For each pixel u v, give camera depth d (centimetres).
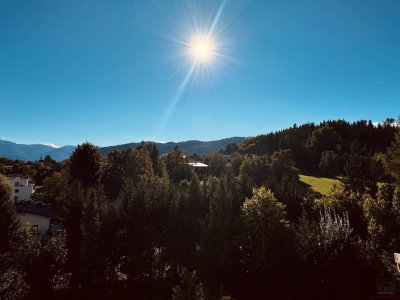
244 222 2742
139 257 2772
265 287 2433
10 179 8981
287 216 3628
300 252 2473
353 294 2353
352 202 3391
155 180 4362
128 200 3098
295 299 2389
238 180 4684
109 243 2795
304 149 13500
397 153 3538
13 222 3359
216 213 2598
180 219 3241
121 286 2744
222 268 2486
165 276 2781
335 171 10919
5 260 2344
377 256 2261
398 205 2325
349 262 2414
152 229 2934
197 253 2623
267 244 2525
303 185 8388
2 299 2153
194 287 1591
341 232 2506
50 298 2497
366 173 6209
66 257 2727
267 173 8075
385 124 15438
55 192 5912
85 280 2619
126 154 7062
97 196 3475
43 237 2827
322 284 2420
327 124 17112
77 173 5838
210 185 3919
